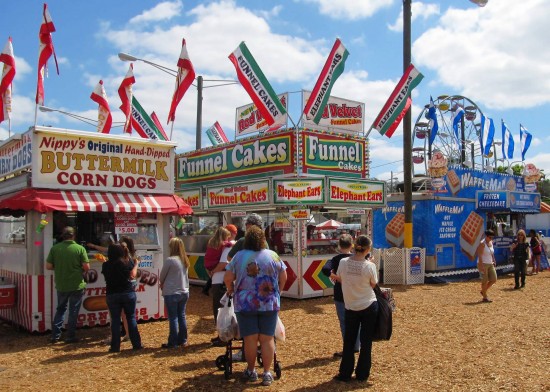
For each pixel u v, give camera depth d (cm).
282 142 1224
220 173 1402
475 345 750
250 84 1232
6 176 1009
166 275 758
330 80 1188
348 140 1307
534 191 2084
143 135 1495
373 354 705
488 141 2023
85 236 951
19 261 901
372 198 1327
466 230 1731
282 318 988
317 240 1270
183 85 1033
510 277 1739
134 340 750
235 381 595
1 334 876
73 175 889
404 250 1527
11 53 970
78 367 662
